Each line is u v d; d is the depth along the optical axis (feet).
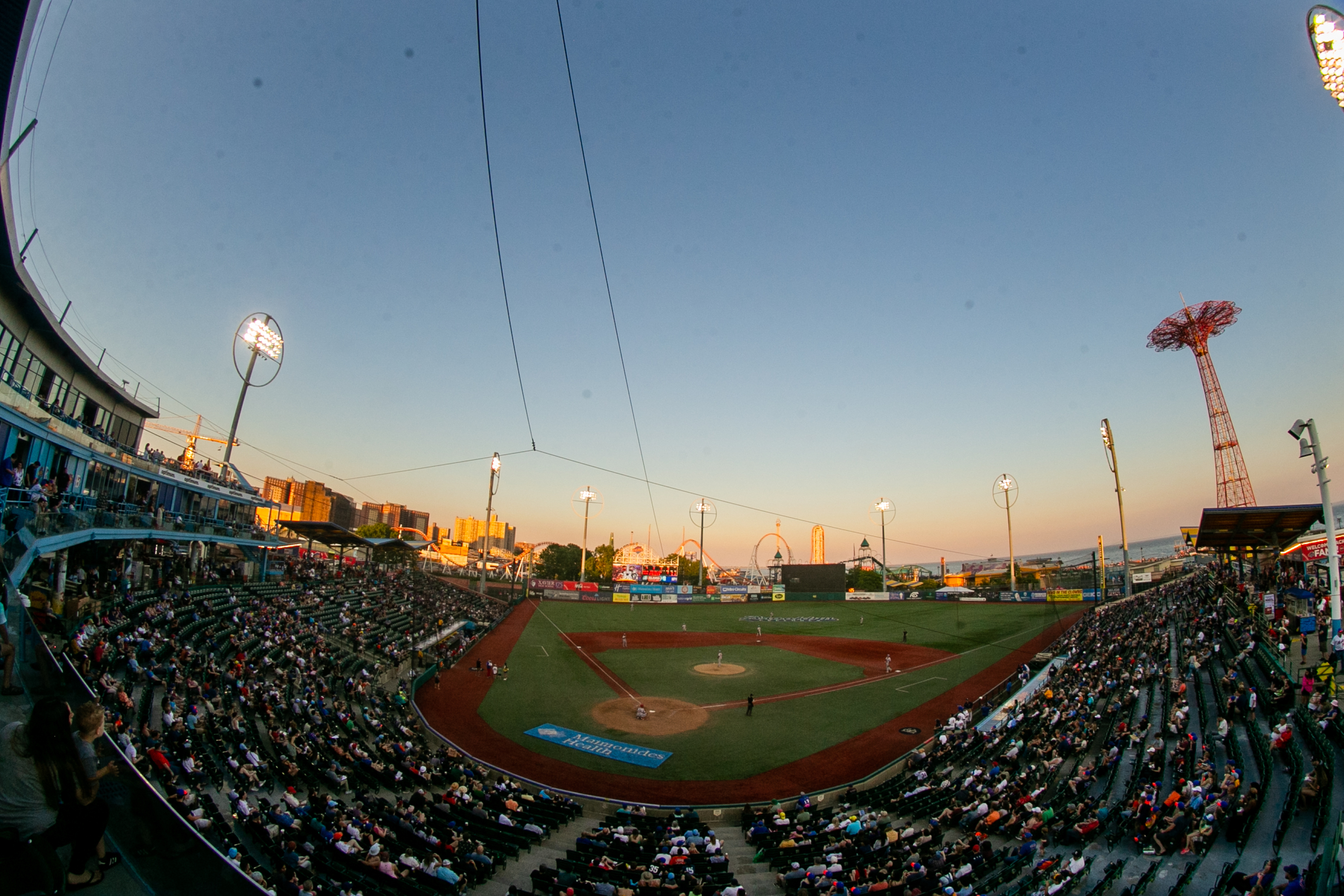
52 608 76.07
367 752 85.51
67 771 15.24
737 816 84.07
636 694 146.51
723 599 348.59
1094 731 89.81
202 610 112.16
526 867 63.52
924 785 89.30
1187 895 47.11
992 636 236.02
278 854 50.37
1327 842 48.91
